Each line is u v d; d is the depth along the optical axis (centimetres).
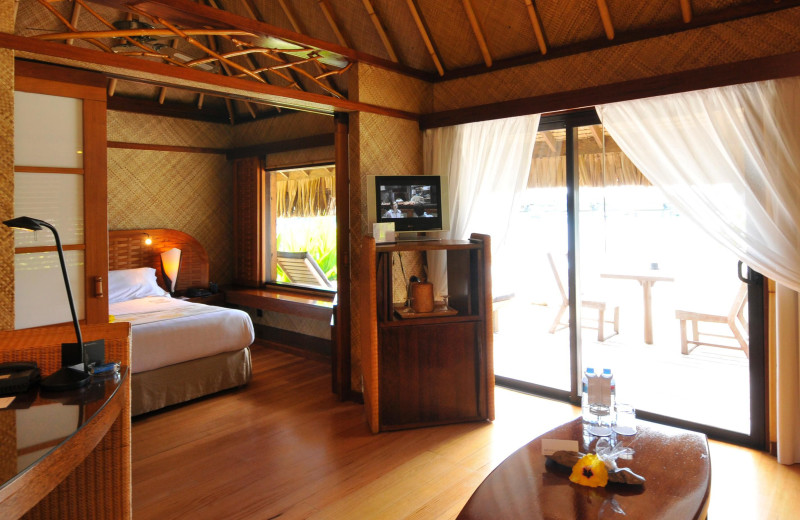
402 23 397
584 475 173
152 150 562
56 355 167
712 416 334
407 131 413
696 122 301
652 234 421
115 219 540
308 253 553
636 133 322
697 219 306
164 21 295
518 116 373
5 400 138
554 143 388
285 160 565
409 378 338
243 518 238
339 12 414
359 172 377
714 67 290
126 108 535
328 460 295
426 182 375
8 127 225
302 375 462
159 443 321
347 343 394
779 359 281
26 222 152
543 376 410
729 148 292
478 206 402
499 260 394
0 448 108
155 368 367
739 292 403
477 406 349
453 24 386
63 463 112
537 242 405
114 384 153
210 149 606
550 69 363
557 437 212
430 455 300
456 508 245
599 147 365
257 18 475
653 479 177
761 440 301
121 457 172
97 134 312
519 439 320
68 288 159
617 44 334
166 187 575
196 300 561
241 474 280
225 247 625
